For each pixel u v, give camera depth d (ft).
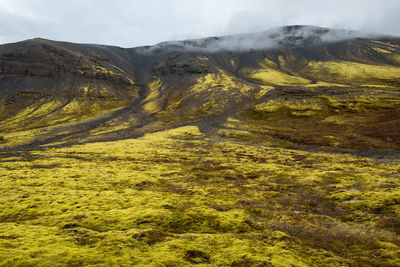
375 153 228.63
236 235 54.39
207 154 245.65
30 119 648.38
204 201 90.07
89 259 39.45
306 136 334.24
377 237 58.34
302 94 618.44
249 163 195.00
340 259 45.03
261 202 93.86
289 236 55.52
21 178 133.49
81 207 82.28
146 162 201.26
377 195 89.76
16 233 53.06
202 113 607.78
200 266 38.93
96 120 622.54
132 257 40.73
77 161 199.72
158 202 84.94
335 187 113.70
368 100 496.64
